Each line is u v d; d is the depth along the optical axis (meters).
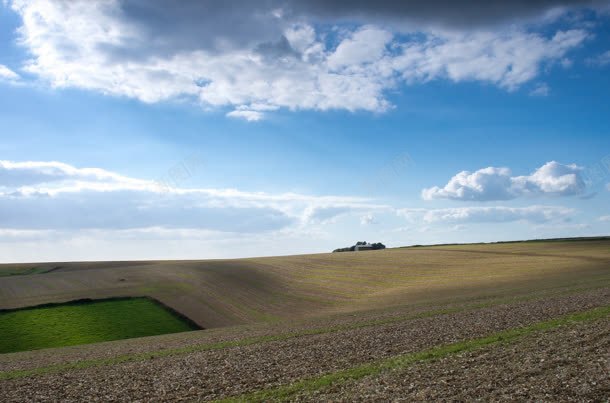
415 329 32.16
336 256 121.06
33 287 79.88
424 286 74.00
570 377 16.27
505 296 50.44
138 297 71.19
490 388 15.96
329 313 57.62
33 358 36.34
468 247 138.62
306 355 26.33
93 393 21.31
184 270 95.94
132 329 56.78
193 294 73.50
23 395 21.83
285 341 32.31
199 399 19.03
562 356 19.14
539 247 127.00
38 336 53.97
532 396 14.81
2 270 109.38
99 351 37.47
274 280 86.00
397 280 82.25
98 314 62.88
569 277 70.12
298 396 17.67
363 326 36.38
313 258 117.81
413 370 19.66
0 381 25.56
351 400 16.41
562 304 37.81
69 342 51.91
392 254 120.56
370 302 64.00
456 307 43.50
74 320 60.22
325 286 79.94
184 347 34.47
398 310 47.34
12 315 62.12
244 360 26.44
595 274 71.81
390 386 17.53
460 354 21.70
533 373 17.17
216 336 41.12
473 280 75.94
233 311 64.31
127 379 23.78
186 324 58.75
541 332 25.22
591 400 14.16
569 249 117.94
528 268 86.00
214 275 89.88
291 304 67.81
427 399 15.48
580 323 26.61
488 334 27.39
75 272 95.81
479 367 18.88
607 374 16.14
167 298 70.50
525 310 36.41
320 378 20.33
